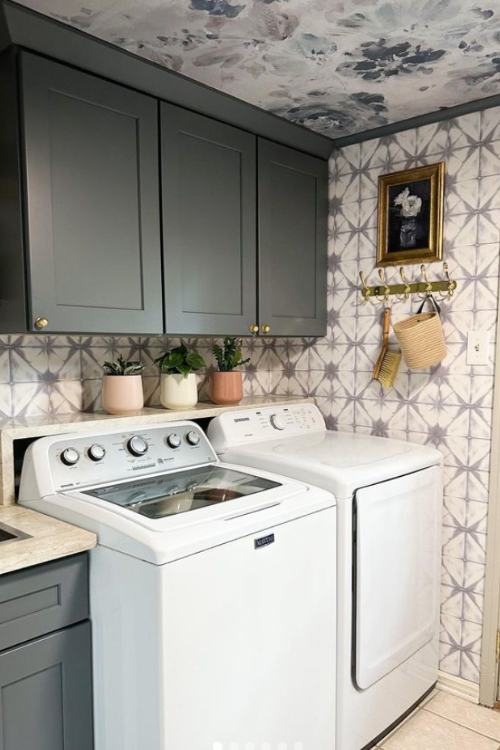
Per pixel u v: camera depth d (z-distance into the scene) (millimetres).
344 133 2338
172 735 1286
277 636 1538
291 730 1601
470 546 2143
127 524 1363
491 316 2053
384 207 2305
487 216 2045
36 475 1606
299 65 1724
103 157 1625
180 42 1574
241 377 2367
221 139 1975
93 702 1461
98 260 1624
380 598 1853
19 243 1484
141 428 1883
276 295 2234
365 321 2400
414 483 1967
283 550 1542
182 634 1296
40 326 1493
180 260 1854
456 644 2195
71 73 1536
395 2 1389
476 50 1639
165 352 2297
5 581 1275
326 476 1763
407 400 2287
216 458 2041
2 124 1502
